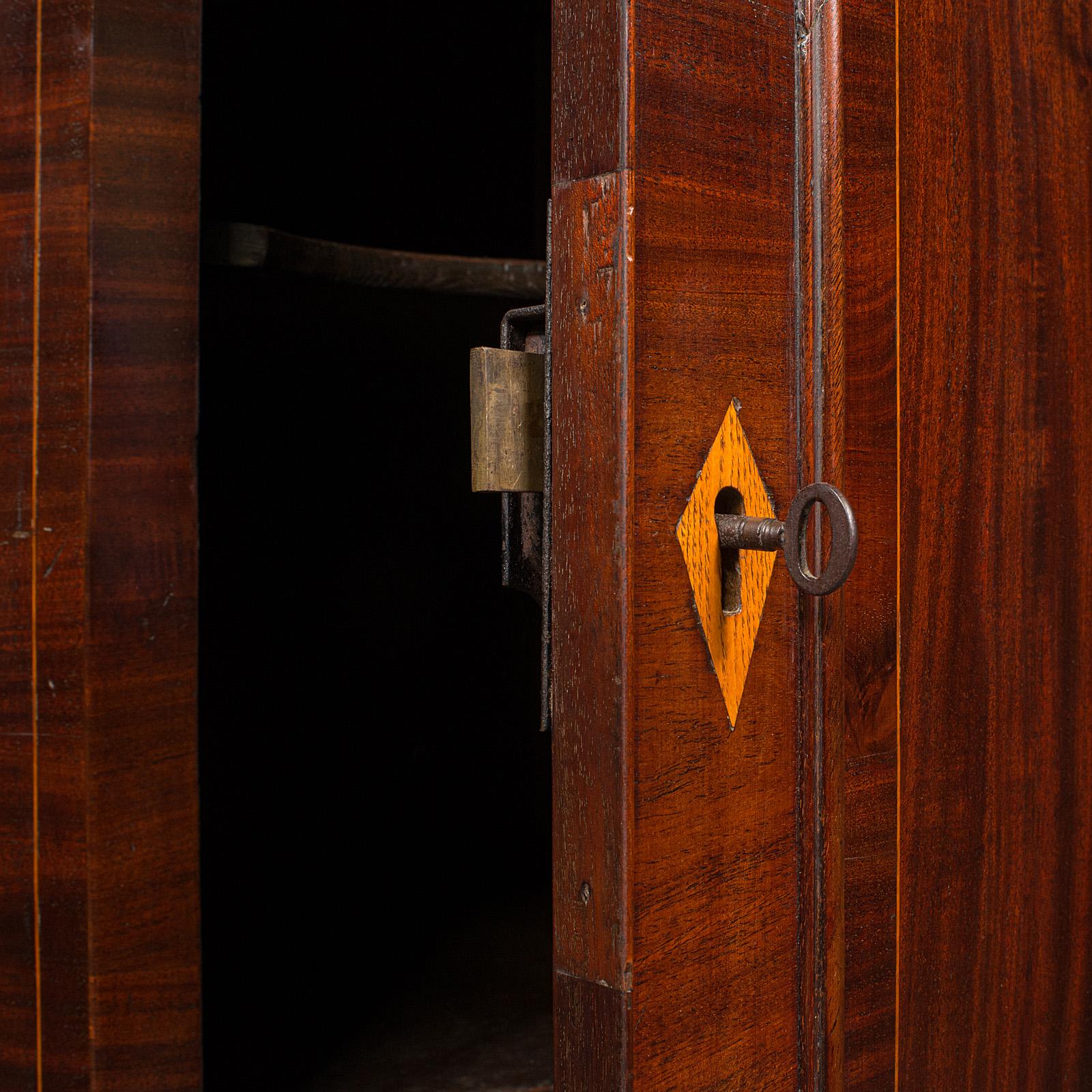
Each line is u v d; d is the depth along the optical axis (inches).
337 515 52.2
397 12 54.8
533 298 40.8
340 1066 34.8
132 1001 25.8
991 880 31.4
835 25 25.3
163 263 26.2
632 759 21.2
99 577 25.3
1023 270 31.7
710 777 22.9
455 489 55.2
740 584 23.5
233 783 49.7
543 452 24.0
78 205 25.2
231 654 49.6
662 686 21.8
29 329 25.7
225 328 43.3
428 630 55.0
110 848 25.4
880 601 27.1
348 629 53.0
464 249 58.6
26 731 25.8
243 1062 35.2
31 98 25.6
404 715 54.7
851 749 26.4
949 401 29.2
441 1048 36.1
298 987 40.9
